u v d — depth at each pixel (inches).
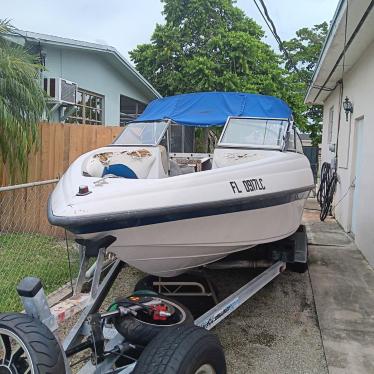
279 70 709.9
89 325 105.7
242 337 147.2
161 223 114.7
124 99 536.4
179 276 160.1
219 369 100.5
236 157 160.2
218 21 692.1
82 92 400.2
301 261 190.9
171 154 212.1
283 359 132.6
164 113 206.4
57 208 110.8
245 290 146.8
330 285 196.2
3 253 216.7
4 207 257.0
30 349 84.1
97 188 113.8
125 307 109.3
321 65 318.3
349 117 319.6
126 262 125.3
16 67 234.1
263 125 179.0
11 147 235.1
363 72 273.1
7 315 91.8
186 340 93.4
